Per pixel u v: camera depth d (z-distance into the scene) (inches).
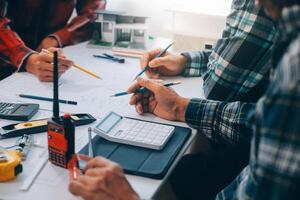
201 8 75.7
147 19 72.7
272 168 25.6
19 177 36.7
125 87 56.4
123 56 67.6
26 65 60.7
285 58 25.2
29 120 46.7
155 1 80.9
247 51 50.2
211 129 47.9
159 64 60.5
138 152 40.7
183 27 76.0
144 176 37.6
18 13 76.6
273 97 25.5
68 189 34.9
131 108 51.0
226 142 48.5
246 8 50.8
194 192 53.2
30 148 40.9
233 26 52.6
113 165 34.2
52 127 37.5
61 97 52.2
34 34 79.6
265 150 25.9
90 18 76.9
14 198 34.2
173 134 44.8
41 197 34.4
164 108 49.4
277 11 28.0
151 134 43.2
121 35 72.0
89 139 41.4
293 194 25.2
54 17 79.0
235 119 46.6
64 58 59.4
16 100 51.3
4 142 42.0
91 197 33.1
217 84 52.6
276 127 25.2
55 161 38.4
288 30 25.8
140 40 72.0
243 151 55.4
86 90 54.9
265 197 26.2
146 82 50.3
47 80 57.3
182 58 61.6
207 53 62.8
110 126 44.1
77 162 37.6
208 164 55.2
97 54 67.7
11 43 64.3
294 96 24.4
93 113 48.9
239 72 51.1
